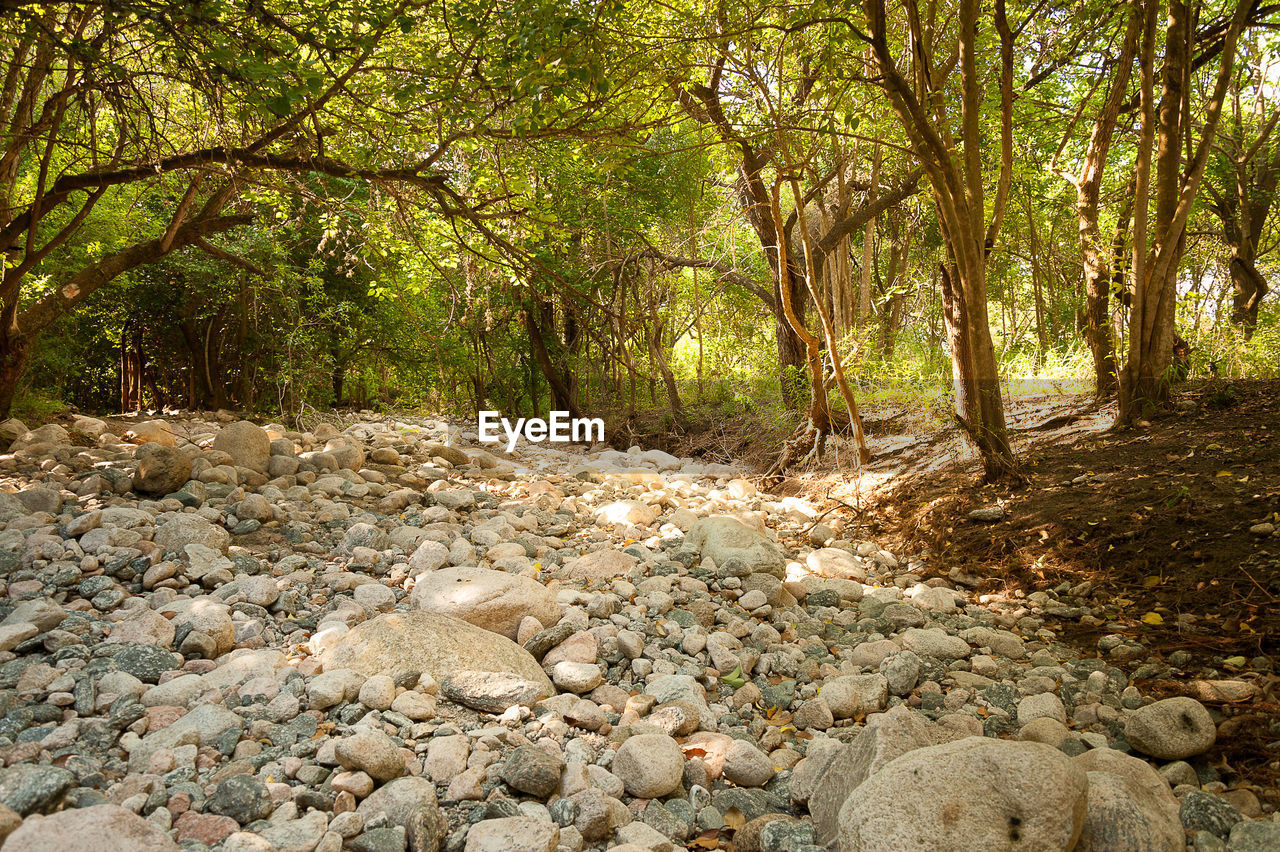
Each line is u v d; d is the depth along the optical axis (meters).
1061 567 6.05
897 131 9.96
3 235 7.55
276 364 16.33
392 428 15.36
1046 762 2.70
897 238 18.42
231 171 6.46
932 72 8.30
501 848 2.82
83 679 3.62
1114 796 2.82
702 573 6.28
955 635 5.38
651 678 4.54
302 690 3.85
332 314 16.72
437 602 4.90
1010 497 7.28
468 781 3.27
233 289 15.04
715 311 19.53
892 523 8.11
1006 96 7.86
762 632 5.25
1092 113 12.13
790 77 8.70
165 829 2.76
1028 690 4.49
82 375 18.61
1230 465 6.25
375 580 5.62
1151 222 12.20
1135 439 7.42
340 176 6.94
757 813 3.41
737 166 12.11
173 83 7.16
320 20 5.46
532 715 3.97
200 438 10.12
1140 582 5.50
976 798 2.67
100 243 12.11
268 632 4.61
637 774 3.46
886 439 10.84
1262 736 3.65
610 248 13.94
